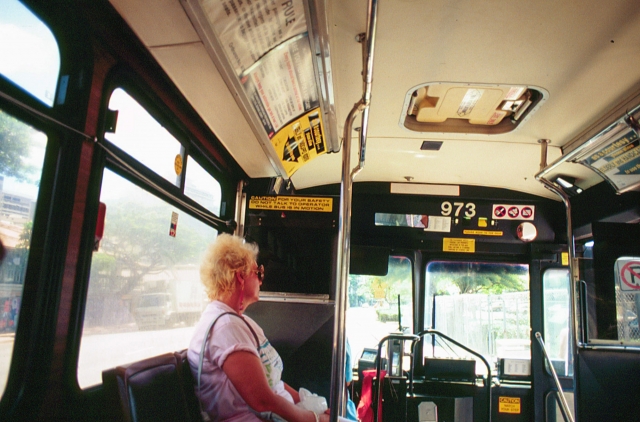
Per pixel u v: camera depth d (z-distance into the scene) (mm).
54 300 1875
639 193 4195
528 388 5246
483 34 2715
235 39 2182
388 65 3090
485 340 5375
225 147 3803
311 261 4355
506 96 3598
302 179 5398
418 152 4707
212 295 2736
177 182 3102
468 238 5492
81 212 2016
